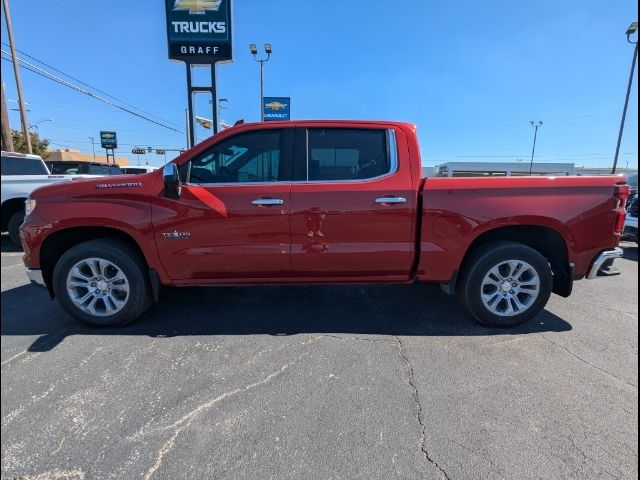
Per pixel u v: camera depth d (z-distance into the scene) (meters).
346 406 2.62
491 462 2.14
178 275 3.77
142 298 3.79
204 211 3.62
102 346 3.45
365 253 3.73
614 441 2.30
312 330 3.81
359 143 3.80
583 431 2.39
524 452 2.22
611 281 5.77
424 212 3.66
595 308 4.52
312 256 3.72
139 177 3.74
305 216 3.66
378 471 2.08
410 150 3.78
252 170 3.76
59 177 8.23
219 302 4.55
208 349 3.41
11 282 5.41
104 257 3.68
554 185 3.71
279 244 3.70
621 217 3.77
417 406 2.63
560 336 3.72
